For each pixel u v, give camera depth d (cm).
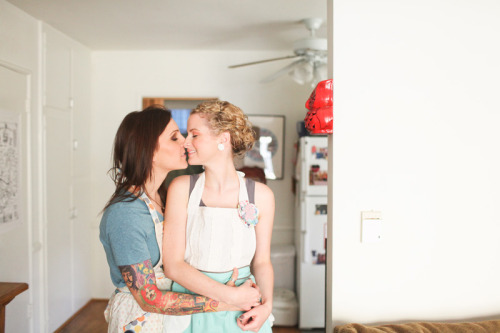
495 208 154
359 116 150
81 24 303
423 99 151
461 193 153
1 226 241
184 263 116
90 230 389
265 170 385
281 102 387
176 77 388
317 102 150
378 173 151
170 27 310
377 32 149
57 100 319
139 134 124
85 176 376
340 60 149
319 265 334
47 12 274
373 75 150
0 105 242
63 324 331
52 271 311
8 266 250
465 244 154
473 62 152
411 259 152
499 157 153
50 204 307
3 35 245
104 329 328
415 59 150
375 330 139
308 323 334
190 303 113
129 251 115
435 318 154
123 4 260
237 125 119
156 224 123
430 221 153
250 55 385
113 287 392
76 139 355
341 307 151
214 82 387
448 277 154
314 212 332
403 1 149
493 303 155
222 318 116
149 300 113
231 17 284
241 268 121
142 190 125
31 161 279
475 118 153
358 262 151
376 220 150
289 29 313
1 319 178
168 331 117
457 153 153
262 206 126
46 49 301
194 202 119
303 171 332
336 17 149
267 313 117
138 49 382
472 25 151
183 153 131
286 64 385
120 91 390
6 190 247
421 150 152
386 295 152
